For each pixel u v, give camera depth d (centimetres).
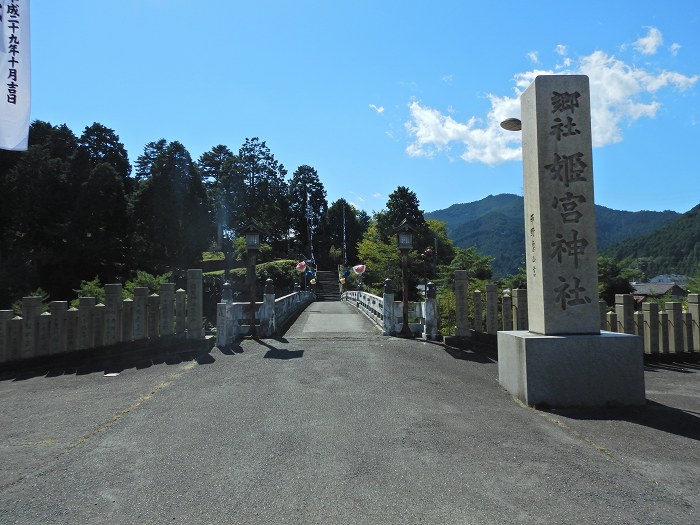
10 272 3891
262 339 1224
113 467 478
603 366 690
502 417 631
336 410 649
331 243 8194
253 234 1300
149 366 962
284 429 577
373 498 411
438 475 455
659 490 429
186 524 372
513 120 841
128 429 587
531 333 757
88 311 1095
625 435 568
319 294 5472
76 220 4366
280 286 5141
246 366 913
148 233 4559
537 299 747
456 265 3844
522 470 467
